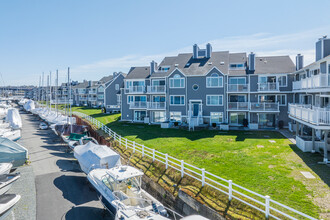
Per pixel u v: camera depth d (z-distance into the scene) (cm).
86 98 8412
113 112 5738
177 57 3978
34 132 3722
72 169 1992
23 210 1326
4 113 5156
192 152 1967
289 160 1655
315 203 1072
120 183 1336
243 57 3659
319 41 2259
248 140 2338
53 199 1465
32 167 2014
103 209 1368
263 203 1023
